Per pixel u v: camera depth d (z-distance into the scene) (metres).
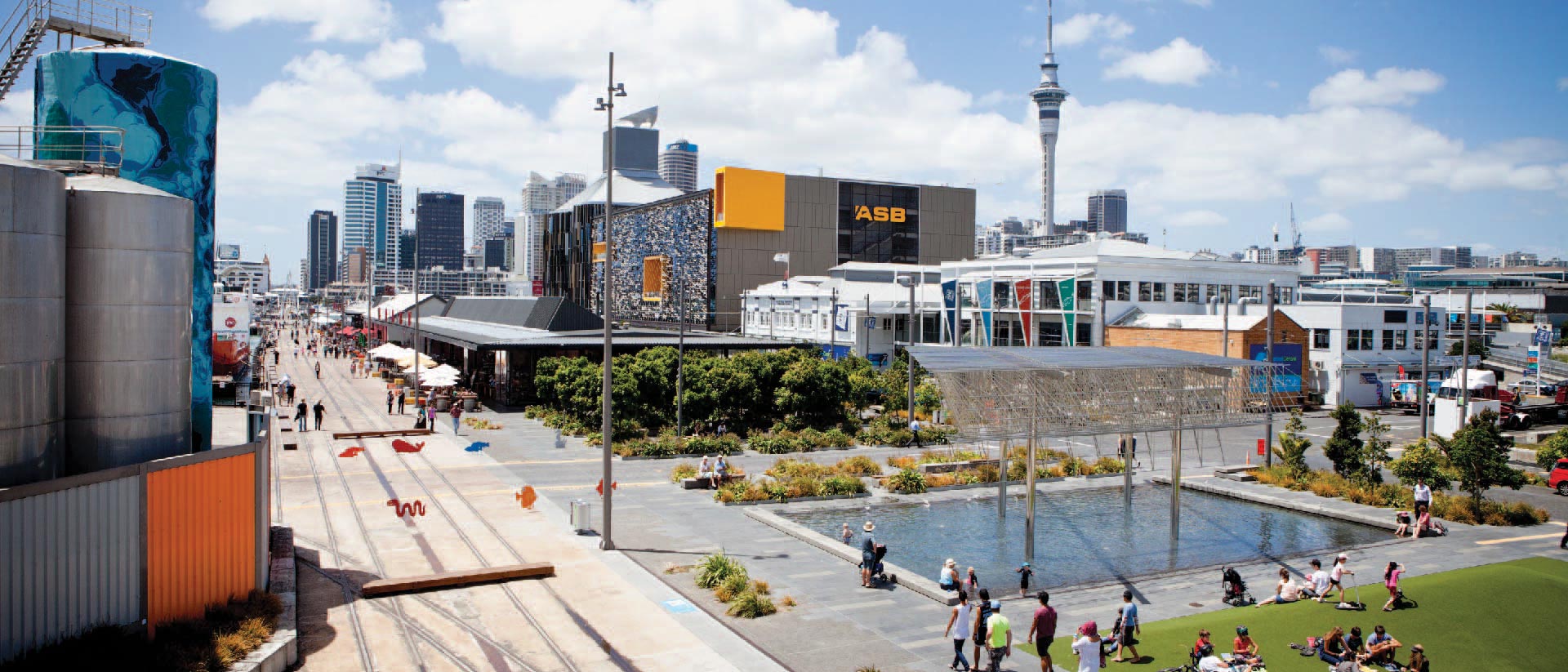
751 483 37.16
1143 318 81.94
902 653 20.25
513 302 94.12
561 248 164.38
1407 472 37.25
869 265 112.88
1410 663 19.66
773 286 105.19
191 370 21.09
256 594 20.67
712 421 54.28
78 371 18.28
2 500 14.95
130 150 22.17
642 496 36.59
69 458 18.27
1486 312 117.88
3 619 14.99
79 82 21.88
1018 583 26.25
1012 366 29.00
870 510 35.62
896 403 60.41
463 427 56.56
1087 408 30.00
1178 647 21.05
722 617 22.28
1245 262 91.56
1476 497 34.91
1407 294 129.12
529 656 19.64
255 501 21.19
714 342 76.12
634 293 134.38
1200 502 38.31
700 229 116.75
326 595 23.22
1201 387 32.91
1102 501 38.47
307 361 111.44
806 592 24.52
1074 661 20.31
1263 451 48.09
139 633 17.38
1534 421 68.38
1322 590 24.34
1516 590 24.86
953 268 99.81
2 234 16.33
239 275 178.88
